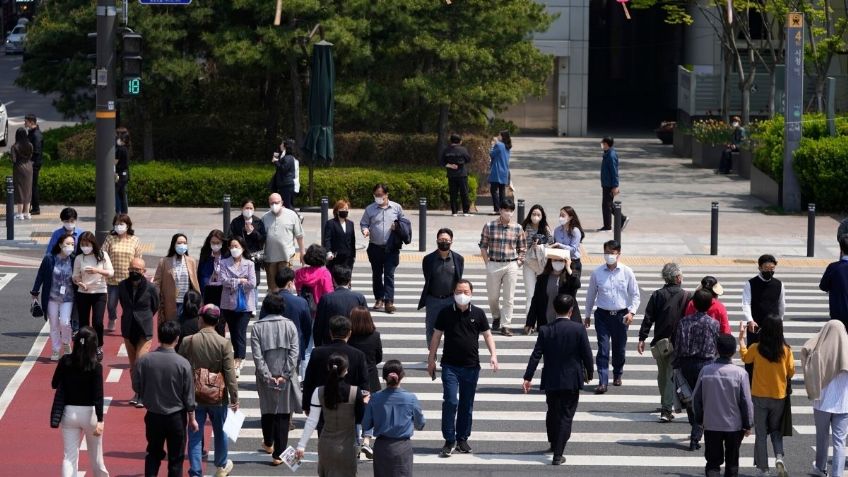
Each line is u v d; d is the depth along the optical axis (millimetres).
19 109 111375
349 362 24688
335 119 76250
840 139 67625
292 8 67312
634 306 33062
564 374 26828
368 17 72312
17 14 188000
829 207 67250
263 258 38562
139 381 24078
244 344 32938
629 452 28000
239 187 65312
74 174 64625
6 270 48562
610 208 59750
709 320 27969
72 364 23531
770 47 91875
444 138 74000
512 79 74375
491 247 39000
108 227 44906
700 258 54281
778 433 26219
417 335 39062
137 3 67000
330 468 22719
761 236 59656
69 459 23734
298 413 30359
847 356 25828
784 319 42594
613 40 145875
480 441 28688
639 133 122062
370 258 42469
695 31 119250
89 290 34250
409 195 66125
